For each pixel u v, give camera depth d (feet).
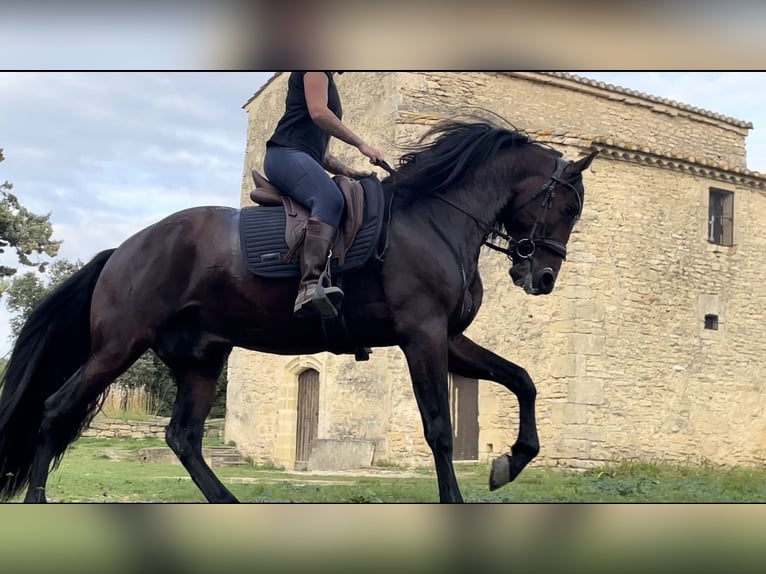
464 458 47.34
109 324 14.92
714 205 51.16
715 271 49.37
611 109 57.93
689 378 47.24
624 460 42.42
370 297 14.60
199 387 16.29
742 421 48.75
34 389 15.49
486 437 46.26
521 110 54.70
